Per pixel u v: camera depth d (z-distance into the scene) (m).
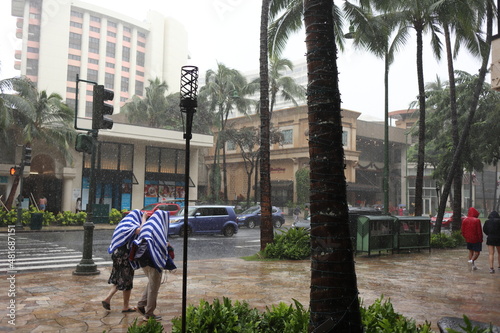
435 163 48.56
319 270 3.20
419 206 18.75
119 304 6.45
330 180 3.26
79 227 24.33
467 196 63.81
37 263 11.21
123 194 32.56
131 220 5.91
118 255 5.87
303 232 13.32
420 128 19.06
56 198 30.23
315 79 3.39
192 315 3.90
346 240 3.22
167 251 5.71
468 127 18.62
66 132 26.41
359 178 55.34
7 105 23.73
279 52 17.08
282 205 46.41
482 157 21.61
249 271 10.18
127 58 67.31
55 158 29.34
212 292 7.54
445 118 25.00
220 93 39.12
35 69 54.28
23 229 21.64
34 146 28.44
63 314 5.82
